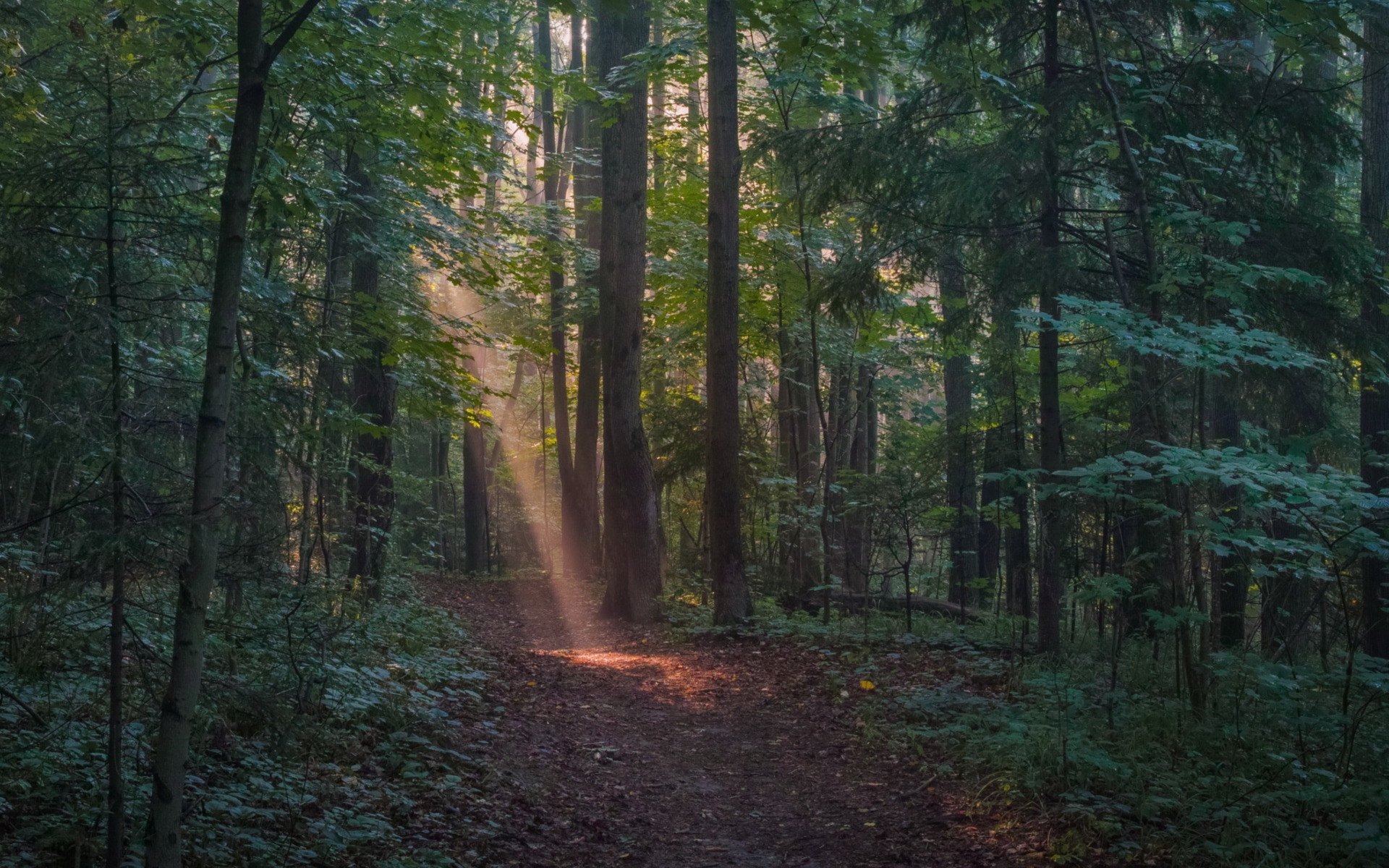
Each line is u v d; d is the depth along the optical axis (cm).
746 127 1245
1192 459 527
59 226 314
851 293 959
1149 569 680
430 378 880
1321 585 725
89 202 324
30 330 298
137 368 323
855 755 667
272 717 352
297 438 388
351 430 710
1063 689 644
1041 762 552
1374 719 562
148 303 329
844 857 493
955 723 684
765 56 1234
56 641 336
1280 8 488
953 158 855
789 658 992
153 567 300
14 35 542
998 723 648
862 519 1444
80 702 422
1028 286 866
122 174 318
